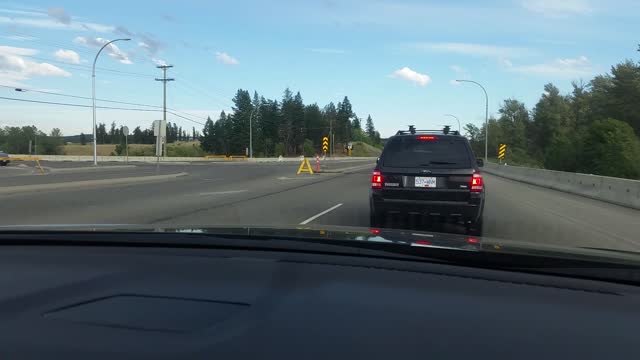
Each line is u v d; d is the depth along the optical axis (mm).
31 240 2992
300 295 2217
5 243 2986
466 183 8516
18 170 36969
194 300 2221
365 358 1742
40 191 18578
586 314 1996
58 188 19500
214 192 18859
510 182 29766
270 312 2078
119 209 13281
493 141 97000
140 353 1837
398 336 1865
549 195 20062
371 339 1853
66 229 3225
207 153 134750
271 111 142875
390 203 8766
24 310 2197
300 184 23438
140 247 2883
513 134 96625
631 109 55812
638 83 55844
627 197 16172
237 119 130500
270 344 1849
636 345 1799
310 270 2469
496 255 2469
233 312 2105
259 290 2291
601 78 73062
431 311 2033
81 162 59469
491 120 99562
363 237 2961
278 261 2596
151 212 12672
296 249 2721
